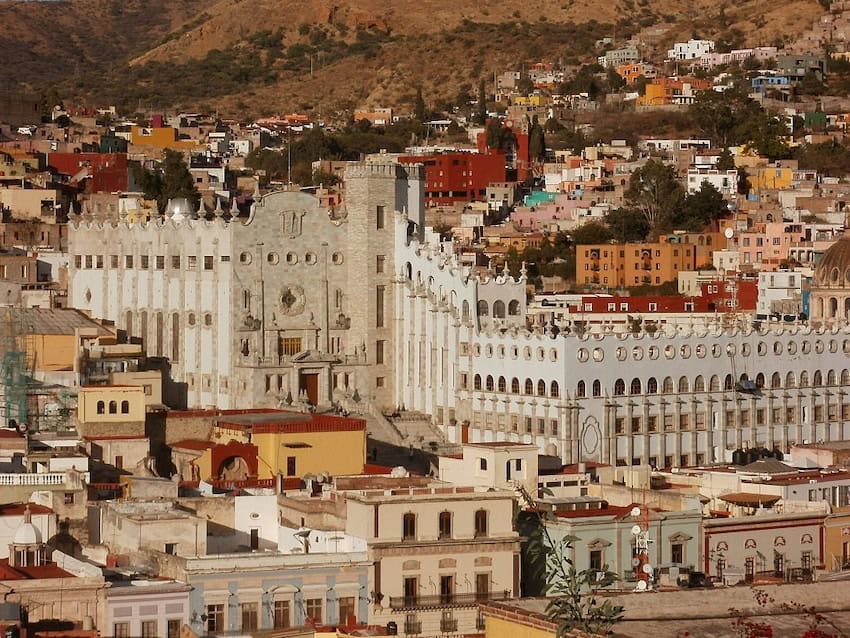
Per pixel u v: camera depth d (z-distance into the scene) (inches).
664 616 7332.7
